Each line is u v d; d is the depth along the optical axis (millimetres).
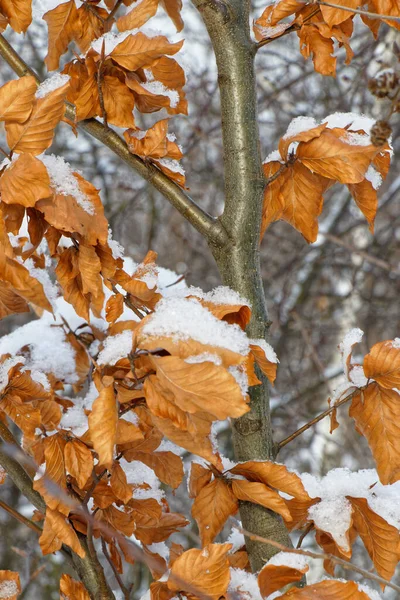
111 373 996
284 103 3715
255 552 1094
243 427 1107
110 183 4000
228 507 1069
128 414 1101
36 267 1214
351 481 1115
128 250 4066
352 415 1097
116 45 1078
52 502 1032
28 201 975
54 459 1051
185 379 942
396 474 1073
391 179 3828
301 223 1143
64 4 1173
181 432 978
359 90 3312
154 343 957
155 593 1024
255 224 1126
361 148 1086
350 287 3824
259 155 1133
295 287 3686
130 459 1098
